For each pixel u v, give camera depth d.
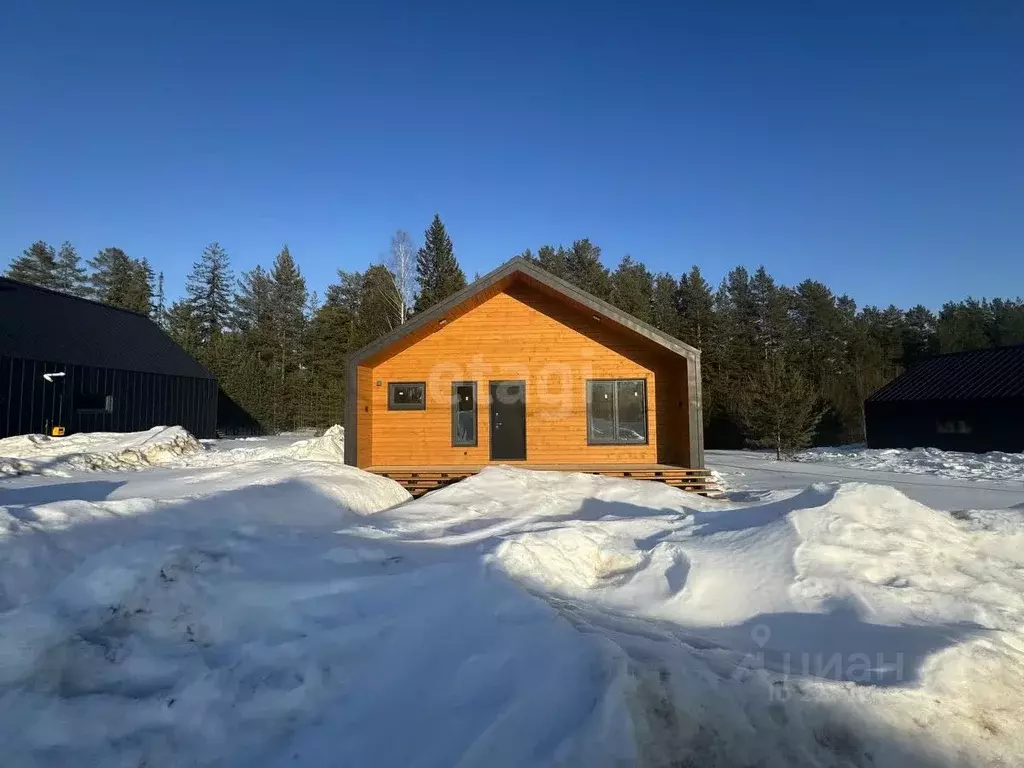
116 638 3.42
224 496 6.42
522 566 4.87
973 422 20.52
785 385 21.84
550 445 13.69
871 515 5.65
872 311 53.34
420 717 2.98
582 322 13.85
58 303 26.83
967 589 4.78
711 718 3.05
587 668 3.18
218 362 38.28
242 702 3.08
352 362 12.95
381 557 4.89
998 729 3.22
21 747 2.69
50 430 21.95
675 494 9.40
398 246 39.00
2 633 3.16
